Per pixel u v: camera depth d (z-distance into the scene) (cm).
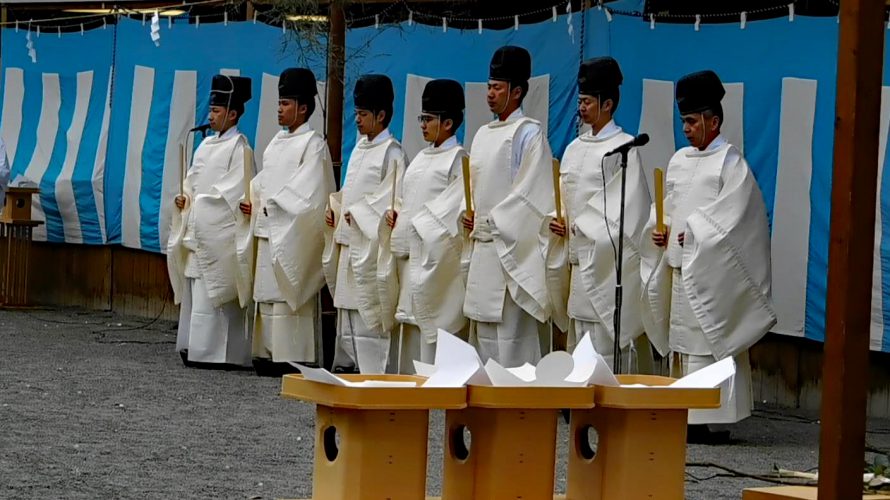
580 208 1344
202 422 1280
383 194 1547
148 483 1005
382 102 1574
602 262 1312
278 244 1620
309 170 1636
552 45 1633
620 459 758
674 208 1274
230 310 1702
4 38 2317
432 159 1491
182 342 1745
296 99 1652
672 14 1551
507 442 742
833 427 686
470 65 1714
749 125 1465
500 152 1406
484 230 1405
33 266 2350
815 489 764
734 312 1238
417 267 1459
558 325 1381
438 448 1166
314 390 722
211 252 1686
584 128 1599
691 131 1262
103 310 2264
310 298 1644
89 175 2205
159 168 2089
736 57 1474
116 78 2161
